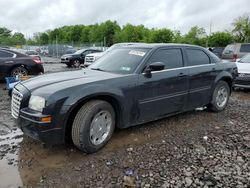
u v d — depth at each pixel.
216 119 5.62
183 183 3.13
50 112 3.50
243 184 3.11
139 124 4.78
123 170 3.42
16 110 3.98
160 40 56.84
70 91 3.64
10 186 3.08
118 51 5.21
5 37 78.75
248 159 3.73
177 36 57.00
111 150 4.01
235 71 6.46
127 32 65.94
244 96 8.43
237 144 4.25
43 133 3.51
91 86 3.81
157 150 4.01
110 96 4.02
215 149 4.05
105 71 4.66
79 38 85.50
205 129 4.96
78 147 3.80
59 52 36.25
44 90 3.66
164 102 4.78
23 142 4.30
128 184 3.09
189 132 4.79
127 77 4.25
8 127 5.00
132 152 3.94
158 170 3.41
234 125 5.23
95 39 76.88
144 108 4.48
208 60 5.78
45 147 4.10
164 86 4.72
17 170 3.44
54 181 3.18
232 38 47.41
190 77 5.20
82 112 3.72
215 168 3.46
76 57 20.09
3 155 3.83
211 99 5.89
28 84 4.03
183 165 3.54
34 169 3.47
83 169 3.45
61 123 3.57
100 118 3.93
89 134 3.76
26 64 10.49
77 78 4.09
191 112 6.11
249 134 4.71
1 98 7.50
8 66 10.16
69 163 3.62
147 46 4.92
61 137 3.62
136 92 4.32
